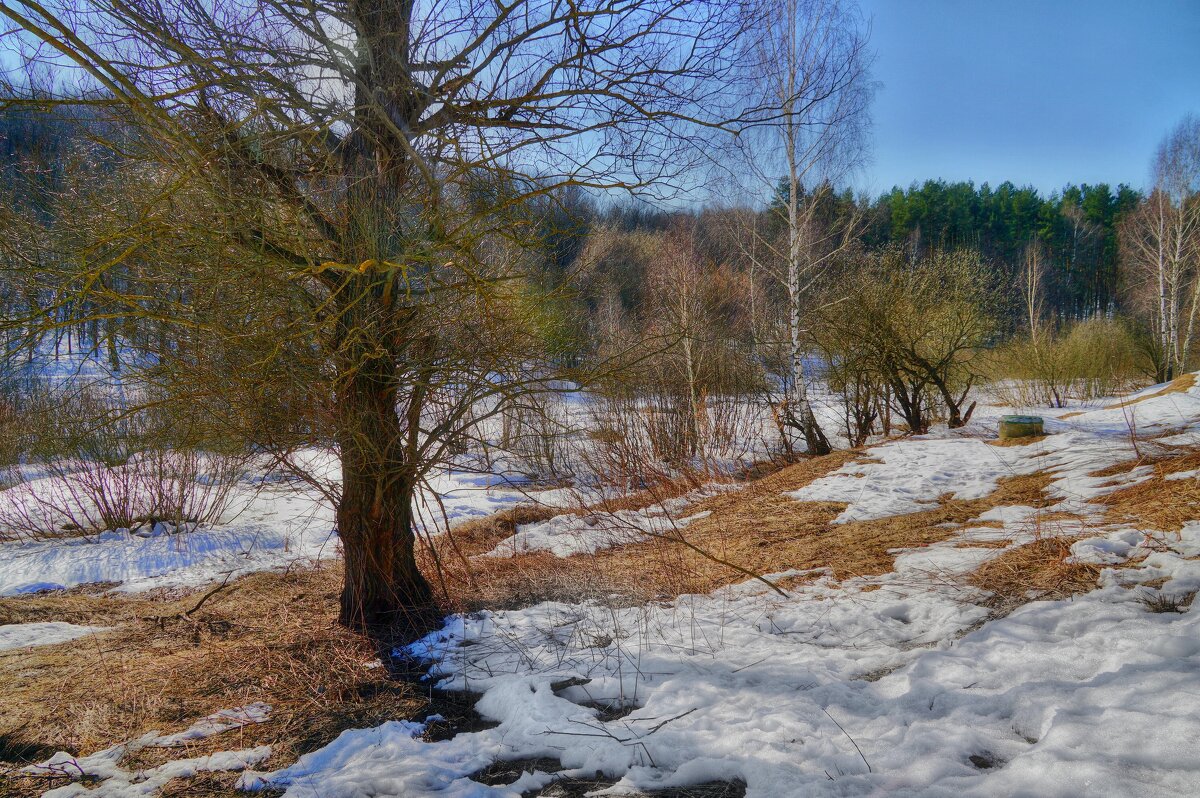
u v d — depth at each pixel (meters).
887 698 3.59
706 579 6.40
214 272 4.30
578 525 9.23
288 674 4.77
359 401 5.20
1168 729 2.56
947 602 4.71
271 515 10.17
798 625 4.88
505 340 5.32
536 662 4.66
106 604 6.85
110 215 4.18
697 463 13.16
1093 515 6.00
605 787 3.16
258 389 4.79
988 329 16.53
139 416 5.63
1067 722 2.79
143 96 3.43
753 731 3.36
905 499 8.41
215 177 4.02
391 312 5.07
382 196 4.63
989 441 11.75
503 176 4.57
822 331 14.49
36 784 3.54
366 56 4.36
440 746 3.69
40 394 6.70
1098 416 12.66
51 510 9.25
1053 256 51.97
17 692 4.64
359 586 5.52
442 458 5.55
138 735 4.03
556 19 4.55
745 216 14.79
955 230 51.78
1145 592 4.12
